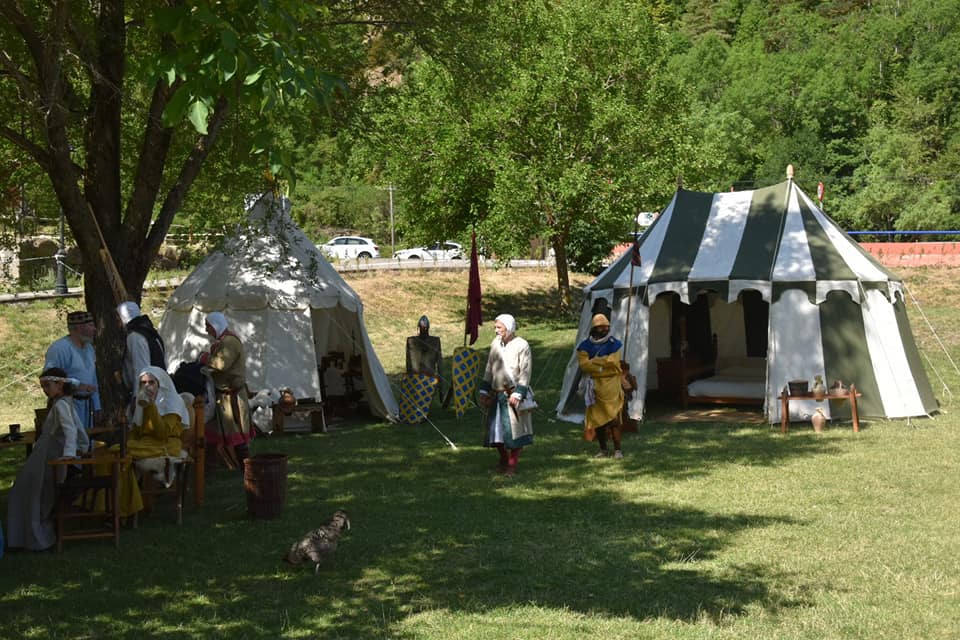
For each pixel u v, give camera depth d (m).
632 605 5.87
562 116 31.31
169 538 7.68
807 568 6.59
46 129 9.35
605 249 37.66
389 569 6.75
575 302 37.12
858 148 69.31
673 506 8.56
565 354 23.70
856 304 13.38
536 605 5.90
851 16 95.12
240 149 11.86
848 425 12.91
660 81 32.75
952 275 34.06
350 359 15.42
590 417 10.99
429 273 36.41
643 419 14.12
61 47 9.01
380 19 13.16
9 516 7.34
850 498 8.71
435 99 31.69
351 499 9.05
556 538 7.51
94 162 10.95
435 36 13.12
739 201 14.98
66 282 24.81
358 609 5.88
